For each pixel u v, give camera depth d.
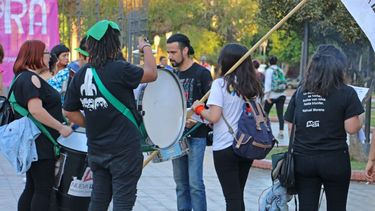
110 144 5.08
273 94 17.02
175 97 5.74
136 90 5.54
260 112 5.93
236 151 5.77
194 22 38.34
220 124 5.90
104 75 5.07
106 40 5.10
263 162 11.88
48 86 6.05
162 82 5.66
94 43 5.11
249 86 5.86
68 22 13.93
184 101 5.82
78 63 6.91
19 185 9.51
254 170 11.76
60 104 6.15
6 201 8.34
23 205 6.31
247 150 5.76
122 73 5.04
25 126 5.91
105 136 5.11
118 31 5.18
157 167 11.71
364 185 10.23
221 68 5.97
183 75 6.85
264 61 43.41
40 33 10.05
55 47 8.50
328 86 5.28
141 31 10.48
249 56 5.97
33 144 5.93
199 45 38.84
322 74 5.30
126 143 5.08
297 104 5.46
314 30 12.21
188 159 6.73
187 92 6.77
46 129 5.99
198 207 6.71
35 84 5.90
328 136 5.29
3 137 5.89
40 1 10.05
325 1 11.39
